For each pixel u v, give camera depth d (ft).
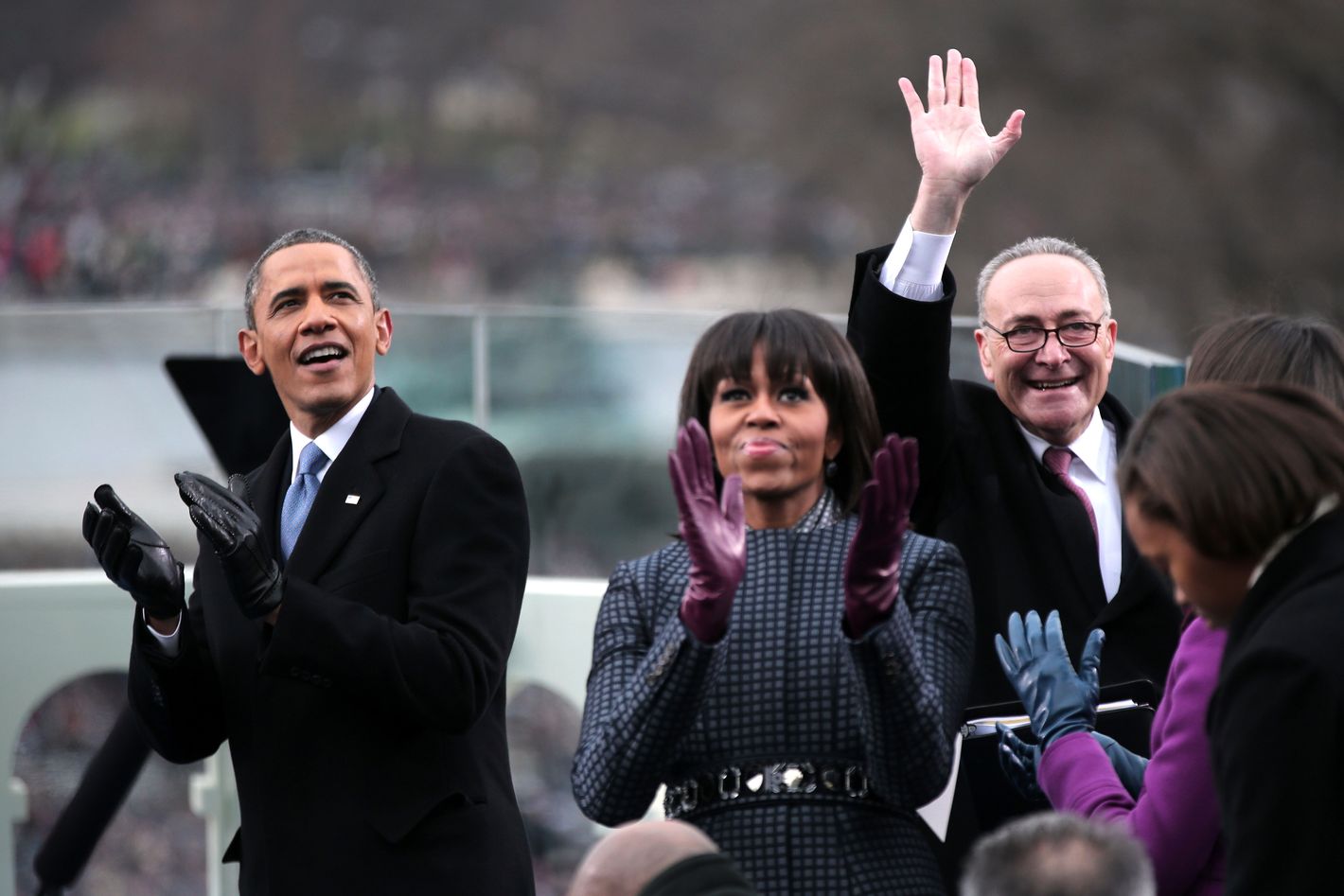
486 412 66.64
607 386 66.95
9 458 71.00
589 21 446.60
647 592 34.68
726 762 32.73
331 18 455.22
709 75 434.71
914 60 275.39
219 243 414.21
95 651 70.74
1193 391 27.81
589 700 33.73
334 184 440.04
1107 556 42.27
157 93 444.55
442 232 432.66
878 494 30.04
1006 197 248.32
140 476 70.74
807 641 33.01
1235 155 245.45
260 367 42.19
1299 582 26.55
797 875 31.76
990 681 41.22
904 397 40.78
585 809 32.24
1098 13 250.37
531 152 438.81
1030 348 42.42
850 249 396.78
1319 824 25.58
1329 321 37.32
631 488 67.10
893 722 30.99
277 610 36.65
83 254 350.23
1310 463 26.68
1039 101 253.44
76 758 85.87
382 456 39.65
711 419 34.83
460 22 453.17
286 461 41.24
